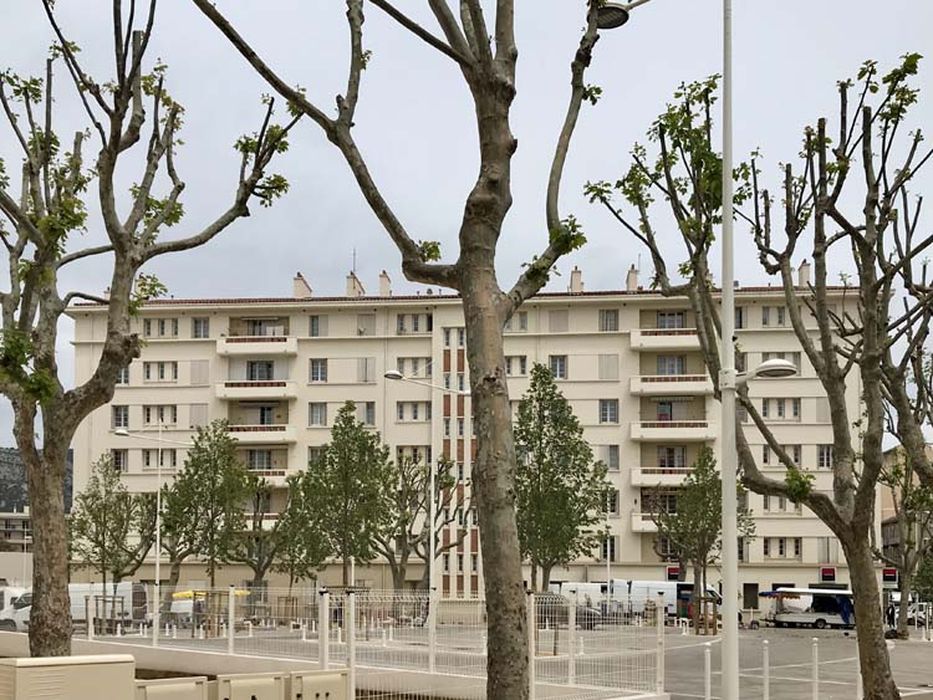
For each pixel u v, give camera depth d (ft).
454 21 30.42
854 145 49.42
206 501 171.83
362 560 167.32
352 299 223.30
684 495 190.80
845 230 48.37
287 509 179.52
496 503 26.89
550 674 55.93
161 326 229.25
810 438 212.23
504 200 28.99
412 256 29.96
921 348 61.87
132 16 49.80
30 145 58.80
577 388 219.00
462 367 217.97
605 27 36.37
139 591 83.20
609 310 220.23
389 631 57.72
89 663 26.35
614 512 215.92
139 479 223.51
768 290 214.48
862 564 48.44
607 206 53.21
